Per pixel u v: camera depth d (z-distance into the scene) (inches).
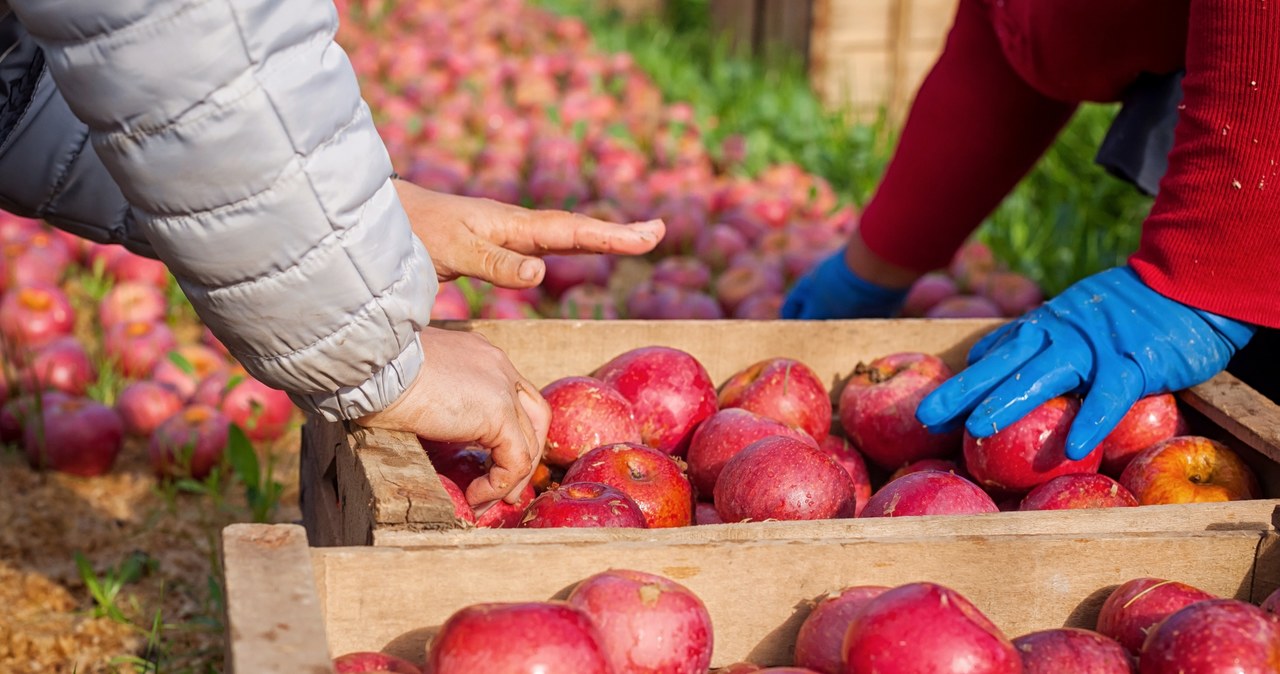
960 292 164.1
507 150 223.6
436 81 264.2
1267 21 69.9
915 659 51.6
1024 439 78.1
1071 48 96.0
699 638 55.3
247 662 45.4
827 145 232.1
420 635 56.7
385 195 57.9
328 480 80.8
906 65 250.2
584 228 77.9
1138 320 79.4
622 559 58.2
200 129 51.2
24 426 133.6
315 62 53.4
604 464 73.5
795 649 59.2
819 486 71.3
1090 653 56.6
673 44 325.1
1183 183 77.2
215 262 54.7
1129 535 63.1
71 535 120.0
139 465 136.9
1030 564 61.9
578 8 361.1
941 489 70.0
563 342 90.6
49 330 156.0
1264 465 78.5
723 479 74.2
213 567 109.3
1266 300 77.0
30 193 79.0
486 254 76.0
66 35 49.3
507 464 68.1
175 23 49.1
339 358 59.0
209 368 150.5
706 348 93.5
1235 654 54.1
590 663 49.9
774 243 180.2
